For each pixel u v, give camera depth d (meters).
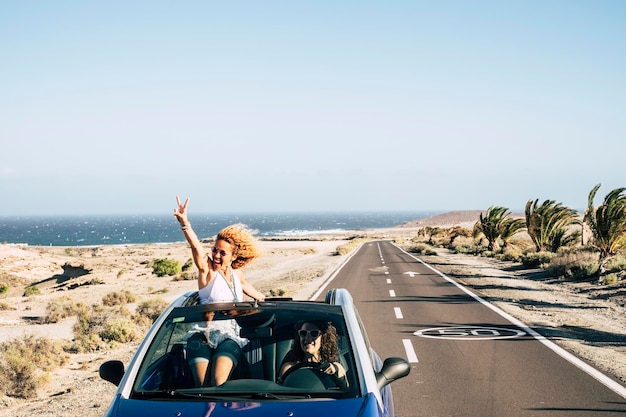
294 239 131.88
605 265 22.95
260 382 3.69
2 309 24.50
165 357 3.88
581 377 8.31
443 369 8.98
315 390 3.59
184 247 105.00
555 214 37.28
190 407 3.35
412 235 159.25
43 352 11.75
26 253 57.94
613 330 12.46
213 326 4.04
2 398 8.54
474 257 45.84
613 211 23.48
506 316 14.71
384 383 3.96
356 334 4.04
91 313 20.39
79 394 8.84
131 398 3.49
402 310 16.08
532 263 31.45
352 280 26.53
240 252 4.65
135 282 38.62
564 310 15.71
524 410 6.78
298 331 4.05
